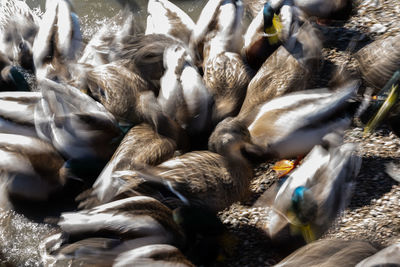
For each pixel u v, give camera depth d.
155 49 4.60
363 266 3.60
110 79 4.51
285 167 4.23
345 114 4.11
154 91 4.58
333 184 3.88
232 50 4.64
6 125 4.33
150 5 4.81
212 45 4.61
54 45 4.63
